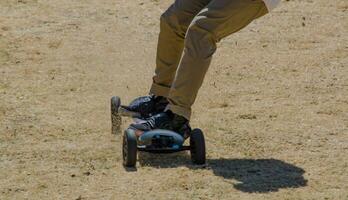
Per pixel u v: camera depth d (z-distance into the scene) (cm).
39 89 2339
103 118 2108
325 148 1897
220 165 1784
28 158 1838
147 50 2736
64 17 3045
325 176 1730
